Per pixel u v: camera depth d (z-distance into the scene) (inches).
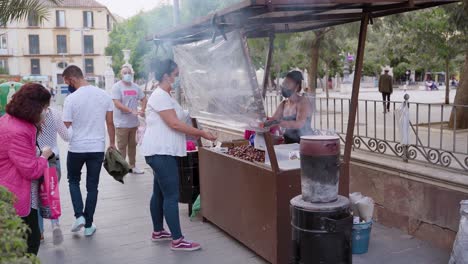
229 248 171.6
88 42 2231.8
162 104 158.2
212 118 182.1
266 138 143.1
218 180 182.9
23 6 326.6
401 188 176.9
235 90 154.6
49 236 189.8
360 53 152.1
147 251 171.6
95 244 179.9
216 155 182.4
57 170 178.4
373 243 170.2
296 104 187.3
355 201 163.5
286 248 148.5
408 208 174.9
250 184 159.2
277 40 340.5
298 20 157.9
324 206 116.6
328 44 417.4
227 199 176.9
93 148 182.4
